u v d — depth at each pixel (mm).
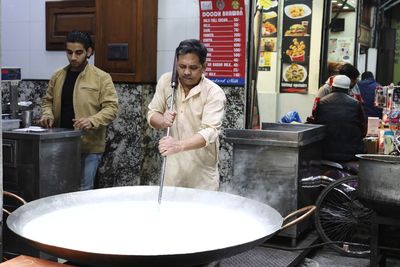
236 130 3795
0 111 1567
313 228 4312
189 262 1331
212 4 4117
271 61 5668
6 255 3318
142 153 4438
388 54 7277
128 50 4355
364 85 5395
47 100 4004
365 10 6770
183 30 4387
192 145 2393
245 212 1841
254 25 4219
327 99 4430
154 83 4523
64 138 3439
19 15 5000
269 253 3668
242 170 3830
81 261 1353
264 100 5711
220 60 4172
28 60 5008
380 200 3207
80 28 4727
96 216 1750
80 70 3904
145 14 4320
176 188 2057
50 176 3336
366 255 3854
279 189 3736
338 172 4277
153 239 1505
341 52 6254
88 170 3949
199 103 2688
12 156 3279
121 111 4453
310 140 3871
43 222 1654
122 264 1312
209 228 1641
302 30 5719
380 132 4234
